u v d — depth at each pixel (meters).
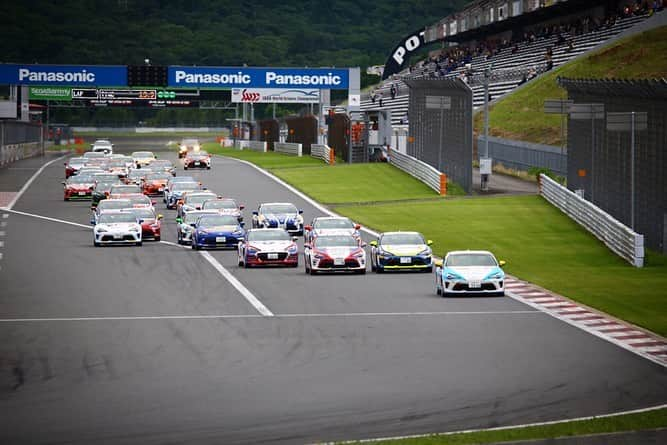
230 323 78.38
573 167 172.12
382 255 110.69
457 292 92.06
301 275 109.19
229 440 45.84
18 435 46.81
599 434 45.53
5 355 66.19
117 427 48.16
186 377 59.00
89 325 77.94
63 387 56.59
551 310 84.75
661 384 56.91
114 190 189.50
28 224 168.50
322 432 47.00
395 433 46.69
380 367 61.66
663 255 126.44
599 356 65.25
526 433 45.84
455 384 56.94
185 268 115.50
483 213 170.00
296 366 62.03
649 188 132.88
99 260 123.19
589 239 142.75
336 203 194.12
